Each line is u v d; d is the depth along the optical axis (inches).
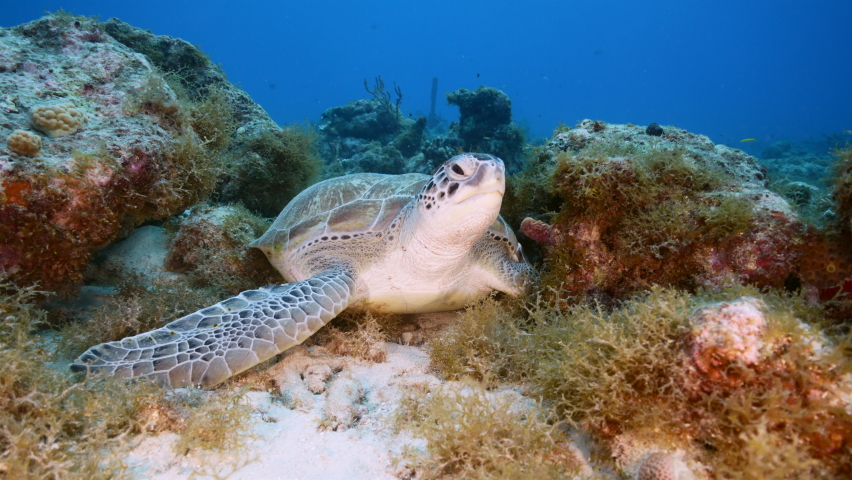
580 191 31.4
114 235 34.4
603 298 31.8
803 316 22.8
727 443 18.6
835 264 25.1
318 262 36.5
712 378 19.0
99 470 19.6
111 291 38.8
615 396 21.0
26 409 20.2
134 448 21.2
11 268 29.1
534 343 28.0
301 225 39.2
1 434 18.8
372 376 29.6
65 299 34.5
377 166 127.5
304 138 64.2
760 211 27.3
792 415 17.5
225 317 28.2
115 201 32.9
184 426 22.2
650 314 21.3
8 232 28.2
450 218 31.0
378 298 35.8
